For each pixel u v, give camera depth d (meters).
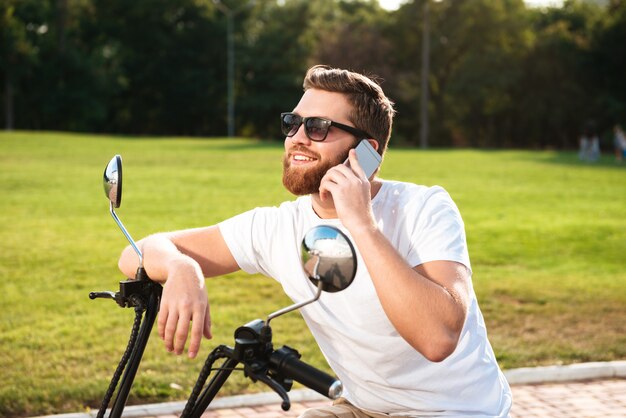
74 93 71.56
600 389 5.88
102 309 7.98
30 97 72.06
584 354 6.66
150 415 5.15
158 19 77.00
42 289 8.88
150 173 25.09
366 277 2.55
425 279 2.26
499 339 7.14
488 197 19.86
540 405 5.50
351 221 2.28
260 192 19.97
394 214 2.62
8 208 15.95
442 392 2.64
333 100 2.56
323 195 2.39
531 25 77.88
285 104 76.31
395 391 2.67
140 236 12.80
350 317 2.61
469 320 2.71
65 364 6.18
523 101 70.12
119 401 2.33
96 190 19.62
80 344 6.72
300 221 2.75
